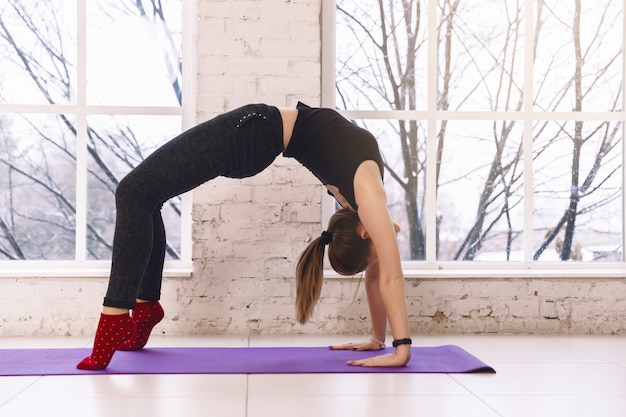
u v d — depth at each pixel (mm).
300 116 2912
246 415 1979
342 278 3826
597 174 4309
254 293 3801
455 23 4281
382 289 2705
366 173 2719
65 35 4207
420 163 4203
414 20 4238
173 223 4211
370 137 2850
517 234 4270
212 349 3207
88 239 4168
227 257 3791
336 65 4199
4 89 4176
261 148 2838
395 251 2682
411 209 4207
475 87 4277
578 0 4312
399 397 2215
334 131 2832
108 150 4180
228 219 3797
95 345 2676
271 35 3834
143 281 3078
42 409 2039
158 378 2516
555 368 2791
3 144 4145
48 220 4164
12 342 3469
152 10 4195
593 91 4312
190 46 4105
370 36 4215
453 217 4254
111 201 4184
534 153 4305
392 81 4230
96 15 4168
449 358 2924
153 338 3627
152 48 4191
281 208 3818
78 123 4090
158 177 2688
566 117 4254
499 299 3895
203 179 2795
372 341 3178
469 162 4242
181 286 3775
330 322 3822
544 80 4316
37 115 4156
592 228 4312
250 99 3818
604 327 3908
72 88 4207
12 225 4148
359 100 4211
